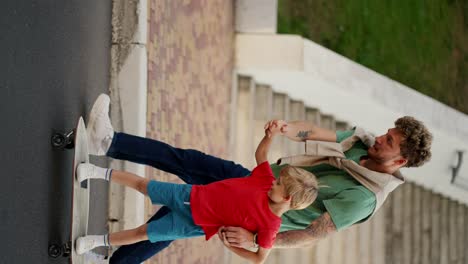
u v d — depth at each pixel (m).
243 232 5.50
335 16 11.50
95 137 5.95
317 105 10.78
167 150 6.12
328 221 5.69
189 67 8.95
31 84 5.35
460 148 11.38
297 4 11.19
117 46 7.48
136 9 7.46
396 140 5.73
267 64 10.17
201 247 9.12
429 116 11.05
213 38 9.66
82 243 5.54
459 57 12.70
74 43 6.32
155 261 7.87
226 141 9.98
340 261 10.59
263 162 5.73
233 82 10.25
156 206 8.26
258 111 10.41
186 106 8.84
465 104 12.55
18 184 5.11
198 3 9.23
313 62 10.20
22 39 5.22
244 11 10.25
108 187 7.38
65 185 5.98
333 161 5.93
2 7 4.93
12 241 5.01
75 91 6.33
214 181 6.18
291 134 6.07
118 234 5.72
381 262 11.05
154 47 8.07
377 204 5.80
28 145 5.27
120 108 7.46
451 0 12.95
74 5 6.33
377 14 11.94
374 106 10.65
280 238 5.70
